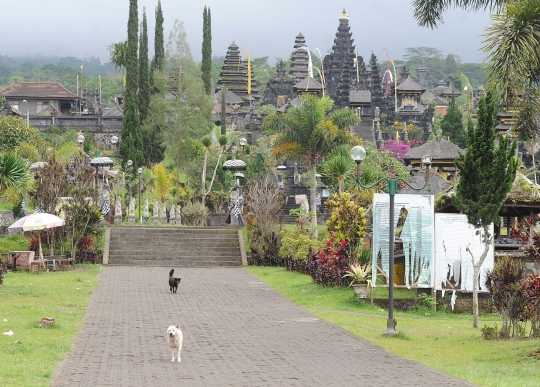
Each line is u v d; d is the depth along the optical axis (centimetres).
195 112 9088
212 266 4331
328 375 1591
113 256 4344
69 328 2116
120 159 8844
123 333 2103
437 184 4625
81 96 14012
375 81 13500
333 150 4803
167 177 7400
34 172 4931
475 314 2500
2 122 5925
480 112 2350
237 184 5459
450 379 1549
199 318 2448
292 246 4191
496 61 2077
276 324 2362
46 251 4231
